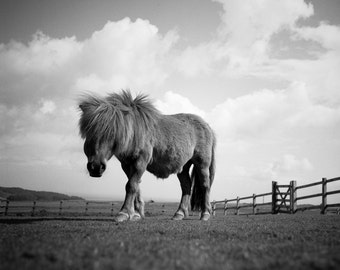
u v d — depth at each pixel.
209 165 10.48
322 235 5.04
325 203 14.58
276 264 2.79
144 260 2.87
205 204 10.34
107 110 7.64
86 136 7.57
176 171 9.49
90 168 7.42
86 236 4.62
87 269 2.54
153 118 8.62
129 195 8.27
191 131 9.88
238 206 21.81
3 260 2.91
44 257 3.00
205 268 2.64
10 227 6.16
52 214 19.77
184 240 4.33
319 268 2.60
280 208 18.39
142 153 8.37
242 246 3.80
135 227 6.19
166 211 25.09
